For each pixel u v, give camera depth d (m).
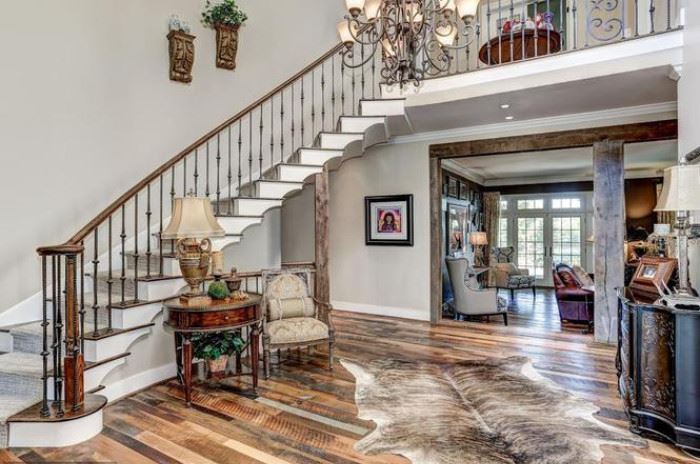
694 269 3.20
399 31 2.86
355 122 4.83
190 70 4.66
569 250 10.24
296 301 4.14
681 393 2.45
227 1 4.85
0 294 3.40
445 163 7.78
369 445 2.57
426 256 6.05
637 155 7.41
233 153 5.12
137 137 4.29
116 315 3.25
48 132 3.66
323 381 3.65
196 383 3.58
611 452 2.47
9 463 2.41
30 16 3.55
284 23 5.60
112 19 4.10
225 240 4.09
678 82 3.61
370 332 5.38
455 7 2.85
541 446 2.54
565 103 4.56
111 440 2.64
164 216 4.51
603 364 4.08
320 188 4.69
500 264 9.12
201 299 3.37
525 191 10.51
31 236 3.57
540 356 4.34
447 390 3.45
